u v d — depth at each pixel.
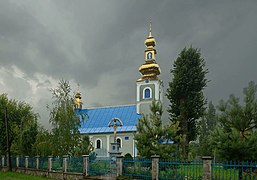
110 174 18.42
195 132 33.50
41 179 21.53
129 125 46.06
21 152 29.92
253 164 11.35
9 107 36.22
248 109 13.45
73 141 25.33
